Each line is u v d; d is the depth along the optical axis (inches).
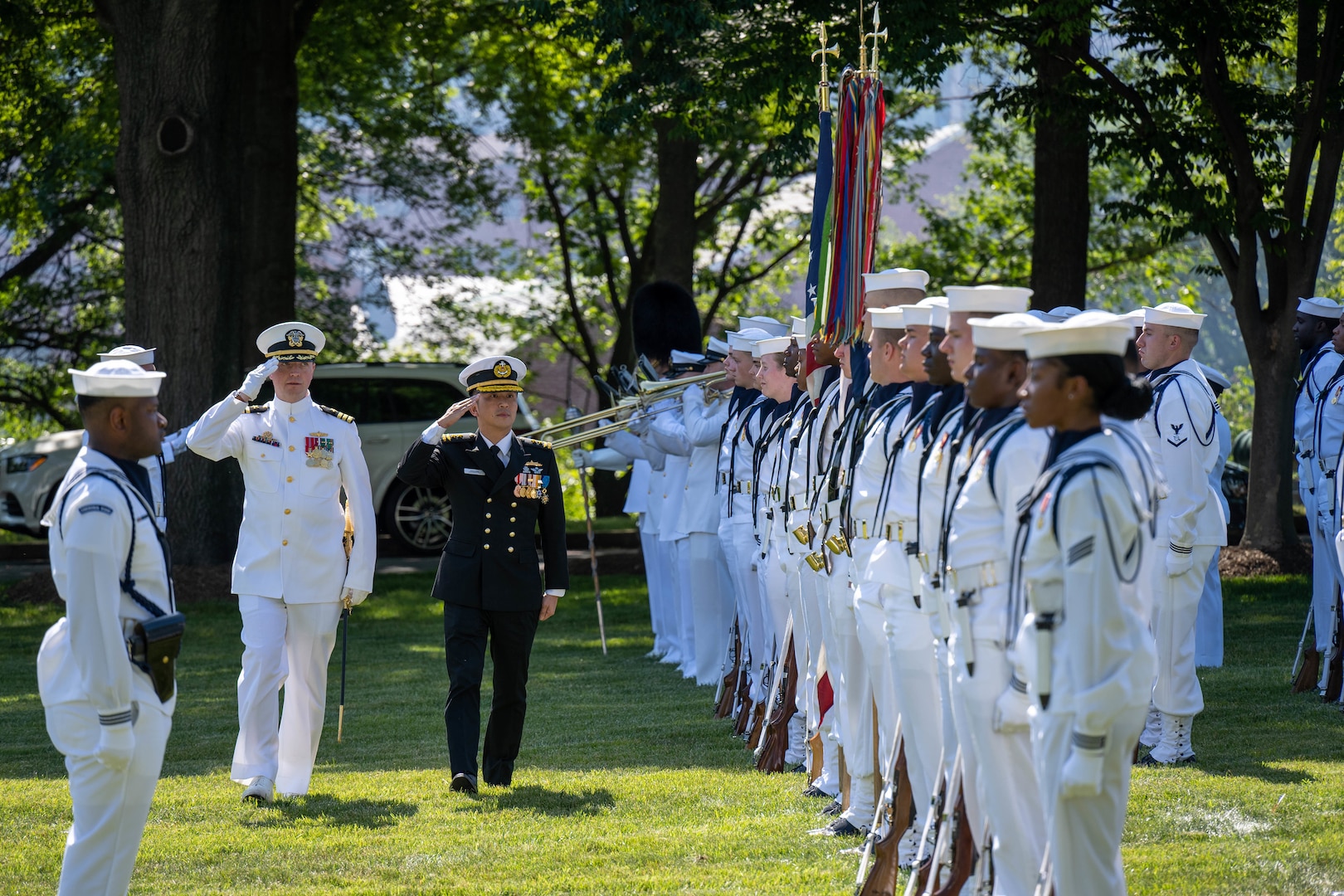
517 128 3403.1
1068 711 513.0
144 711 640.4
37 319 3518.7
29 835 906.1
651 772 1062.4
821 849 824.9
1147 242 3550.7
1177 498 994.1
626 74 2123.5
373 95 3452.3
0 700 1485.0
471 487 1036.5
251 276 2541.8
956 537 592.4
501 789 1017.5
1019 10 2324.1
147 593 647.8
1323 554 1253.1
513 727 1041.5
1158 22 2118.6
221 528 2337.6
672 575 1593.3
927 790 702.5
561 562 1061.8
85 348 3577.8
